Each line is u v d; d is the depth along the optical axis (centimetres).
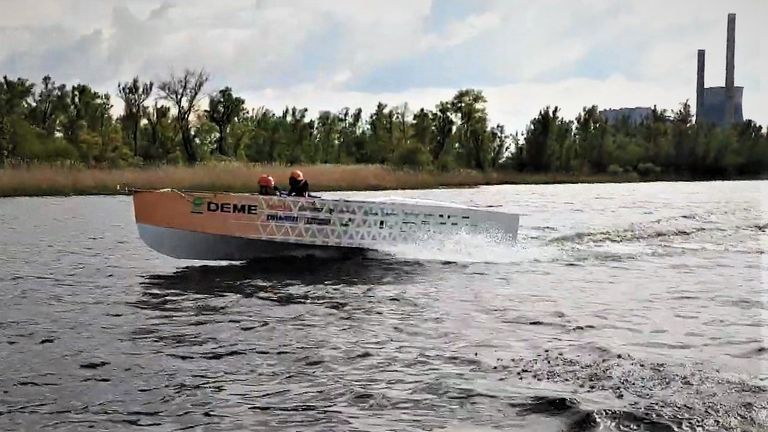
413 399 643
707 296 1112
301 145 7944
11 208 2956
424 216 1532
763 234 2036
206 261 1491
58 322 933
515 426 583
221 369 730
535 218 2538
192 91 7094
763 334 862
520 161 7981
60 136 6750
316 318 955
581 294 1129
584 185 6159
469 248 1570
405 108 8156
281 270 1374
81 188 3853
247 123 7662
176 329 894
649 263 1483
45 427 585
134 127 7138
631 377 696
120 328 899
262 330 888
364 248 1508
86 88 7494
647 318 955
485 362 748
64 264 1438
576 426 580
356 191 4803
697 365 734
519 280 1267
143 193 1399
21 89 7081
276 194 1503
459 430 577
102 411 618
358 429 579
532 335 862
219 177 4134
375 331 883
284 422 594
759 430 566
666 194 4319
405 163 7138
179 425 589
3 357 770
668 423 582
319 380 695
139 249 1673
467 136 8106
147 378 702
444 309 1013
